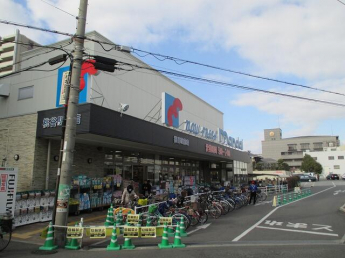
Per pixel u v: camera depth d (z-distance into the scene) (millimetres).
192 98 25781
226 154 26938
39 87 14836
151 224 10375
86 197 13727
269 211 15734
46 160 13570
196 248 7910
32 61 15508
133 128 14031
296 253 7180
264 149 114438
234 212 15594
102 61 9555
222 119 33562
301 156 107125
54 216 8453
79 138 13328
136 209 10984
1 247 7688
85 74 13438
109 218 10922
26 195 10984
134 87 17312
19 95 15477
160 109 19891
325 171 92500
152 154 21359
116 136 12836
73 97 8820
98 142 14641
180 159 25828
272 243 8484
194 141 20562
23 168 13328
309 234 9789
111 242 8102
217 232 10281
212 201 15039
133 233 8227
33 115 13586
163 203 11719
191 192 17906
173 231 10102
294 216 13820
